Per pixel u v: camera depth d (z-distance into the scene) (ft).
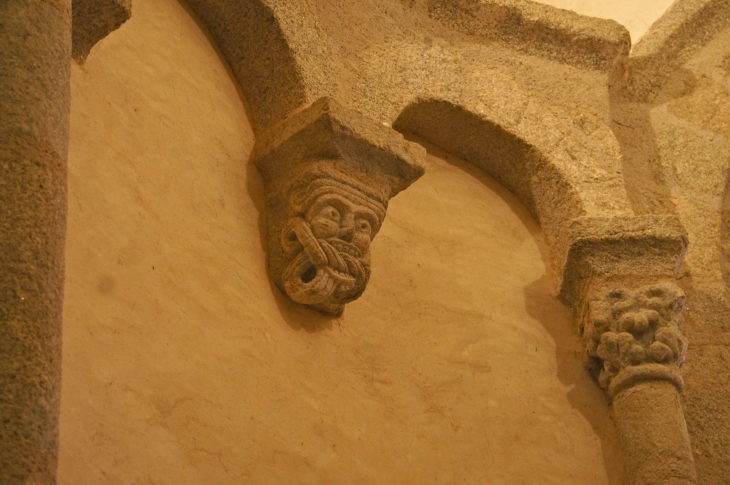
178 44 9.48
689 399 10.88
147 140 8.46
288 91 9.89
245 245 8.98
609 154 11.84
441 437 9.39
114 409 7.04
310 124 9.21
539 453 9.87
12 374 4.99
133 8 9.09
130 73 8.66
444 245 10.89
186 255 8.29
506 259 11.24
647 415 9.84
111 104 8.27
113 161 7.99
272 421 8.19
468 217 11.34
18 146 5.61
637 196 12.41
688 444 9.77
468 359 10.12
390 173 9.57
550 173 11.49
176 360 7.70
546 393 10.36
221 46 10.14
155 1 9.46
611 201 11.30
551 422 10.16
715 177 12.86
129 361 7.32
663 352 10.05
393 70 11.09
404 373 9.58
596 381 10.64
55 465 4.98
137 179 8.16
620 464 10.16
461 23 12.32
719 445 10.59
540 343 10.73
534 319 10.89
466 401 9.80
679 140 13.15
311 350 8.96
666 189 12.66
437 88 11.29
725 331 11.51
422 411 9.44
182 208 8.50
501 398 10.05
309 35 10.25
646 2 14.90
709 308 11.67
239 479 7.66
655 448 9.66
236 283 8.63
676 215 11.40
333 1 11.11
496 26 12.50
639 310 10.34
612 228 10.80
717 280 11.93
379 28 11.38
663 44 13.99
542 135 11.67
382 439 8.96
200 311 8.13
